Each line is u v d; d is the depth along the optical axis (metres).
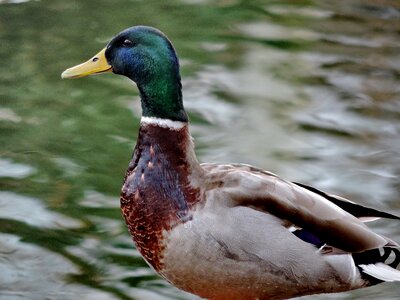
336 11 17.08
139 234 8.36
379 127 13.14
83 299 9.43
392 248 8.90
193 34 16.02
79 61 14.86
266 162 12.16
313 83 14.38
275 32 16.16
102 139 12.76
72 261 10.06
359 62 15.07
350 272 8.45
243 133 12.91
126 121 13.23
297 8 17.25
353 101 13.85
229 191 8.19
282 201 8.28
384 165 12.16
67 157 12.29
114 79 14.57
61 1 17.09
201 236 8.05
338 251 8.42
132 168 8.41
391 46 15.67
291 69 14.80
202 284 8.32
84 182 11.69
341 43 15.78
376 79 14.53
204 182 8.23
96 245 10.36
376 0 17.41
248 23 16.52
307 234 8.34
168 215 8.16
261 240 8.13
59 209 11.06
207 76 14.51
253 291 8.39
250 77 14.52
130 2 17.20
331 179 11.80
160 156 8.28
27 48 15.30
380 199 11.34
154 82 8.35
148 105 8.40
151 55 8.36
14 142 12.66
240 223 8.09
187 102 13.73
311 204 8.38
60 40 15.57
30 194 11.38
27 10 16.64
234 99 13.84
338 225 8.39
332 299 9.39
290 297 8.59
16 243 10.35
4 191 11.42
